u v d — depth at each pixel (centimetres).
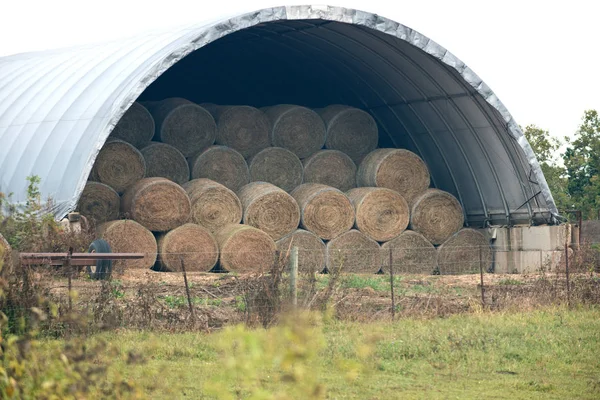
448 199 10619
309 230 9962
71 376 2766
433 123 11381
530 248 10575
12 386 2648
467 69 10000
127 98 8588
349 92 12181
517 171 10688
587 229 11050
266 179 10369
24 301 4703
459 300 6681
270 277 5688
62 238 7388
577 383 4188
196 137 10081
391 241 10300
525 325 5644
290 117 10569
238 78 12450
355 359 4391
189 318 5497
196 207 9419
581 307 6391
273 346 2397
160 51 9162
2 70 11638
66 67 10394
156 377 3912
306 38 10994
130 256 5603
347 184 10725
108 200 9125
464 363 4584
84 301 5400
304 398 3466
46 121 9225
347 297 6462
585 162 17188
